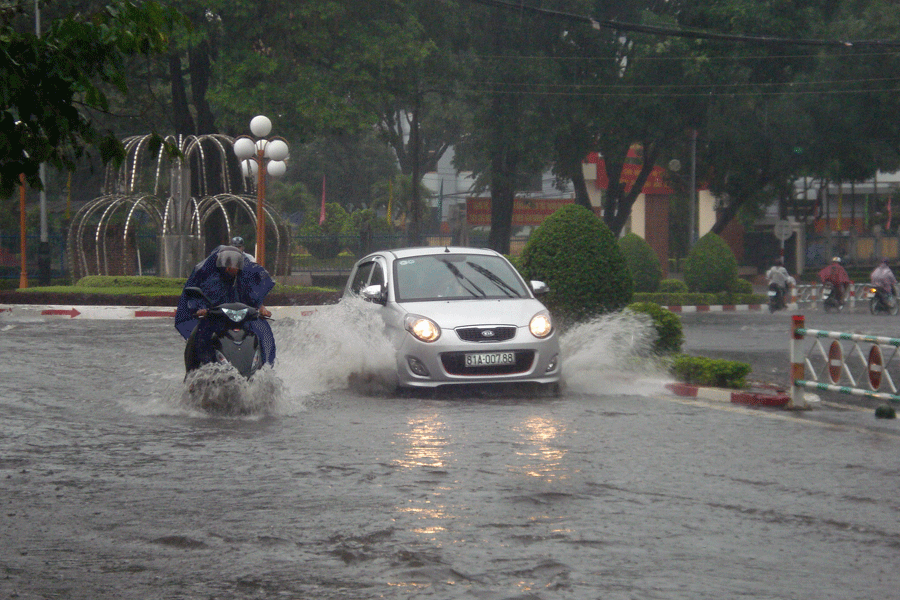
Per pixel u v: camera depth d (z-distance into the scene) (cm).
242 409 1130
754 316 3519
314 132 4009
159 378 1416
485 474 802
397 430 1017
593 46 4578
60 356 1691
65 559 579
